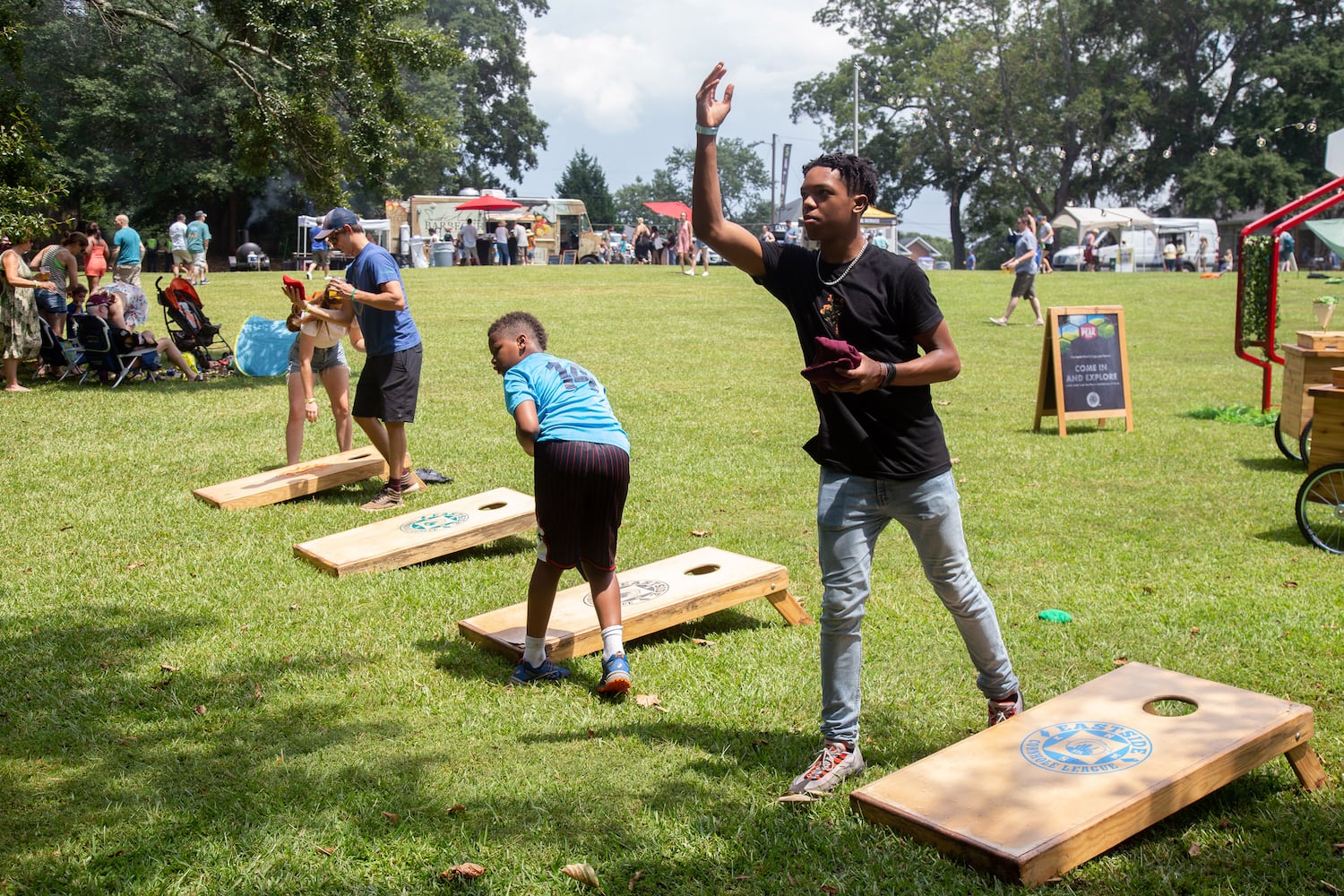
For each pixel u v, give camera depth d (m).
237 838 3.56
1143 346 18.52
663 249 45.66
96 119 50.88
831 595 3.79
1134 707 3.81
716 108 3.68
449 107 62.75
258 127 16.30
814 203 3.64
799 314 3.79
